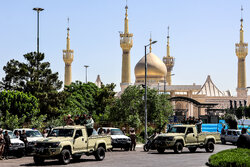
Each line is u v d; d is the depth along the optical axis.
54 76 59.88
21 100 49.22
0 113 46.34
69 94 62.72
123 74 144.38
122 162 24.78
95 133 30.45
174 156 29.45
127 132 55.19
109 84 74.69
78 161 25.66
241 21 162.38
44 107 56.00
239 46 159.50
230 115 60.66
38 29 59.59
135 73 141.00
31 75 58.03
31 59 58.75
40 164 24.00
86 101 74.06
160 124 56.88
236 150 20.36
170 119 63.50
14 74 57.88
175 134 32.41
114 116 56.19
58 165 23.14
